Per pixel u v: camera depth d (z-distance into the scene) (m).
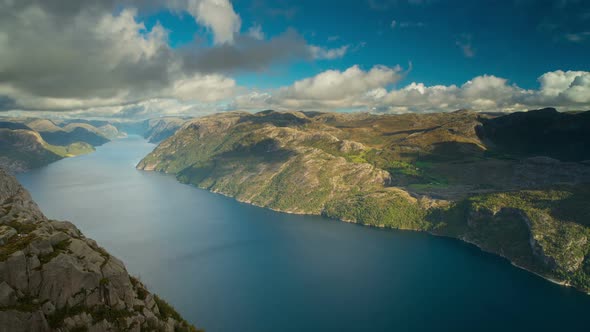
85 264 86.31
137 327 85.75
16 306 73.00
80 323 78.56
